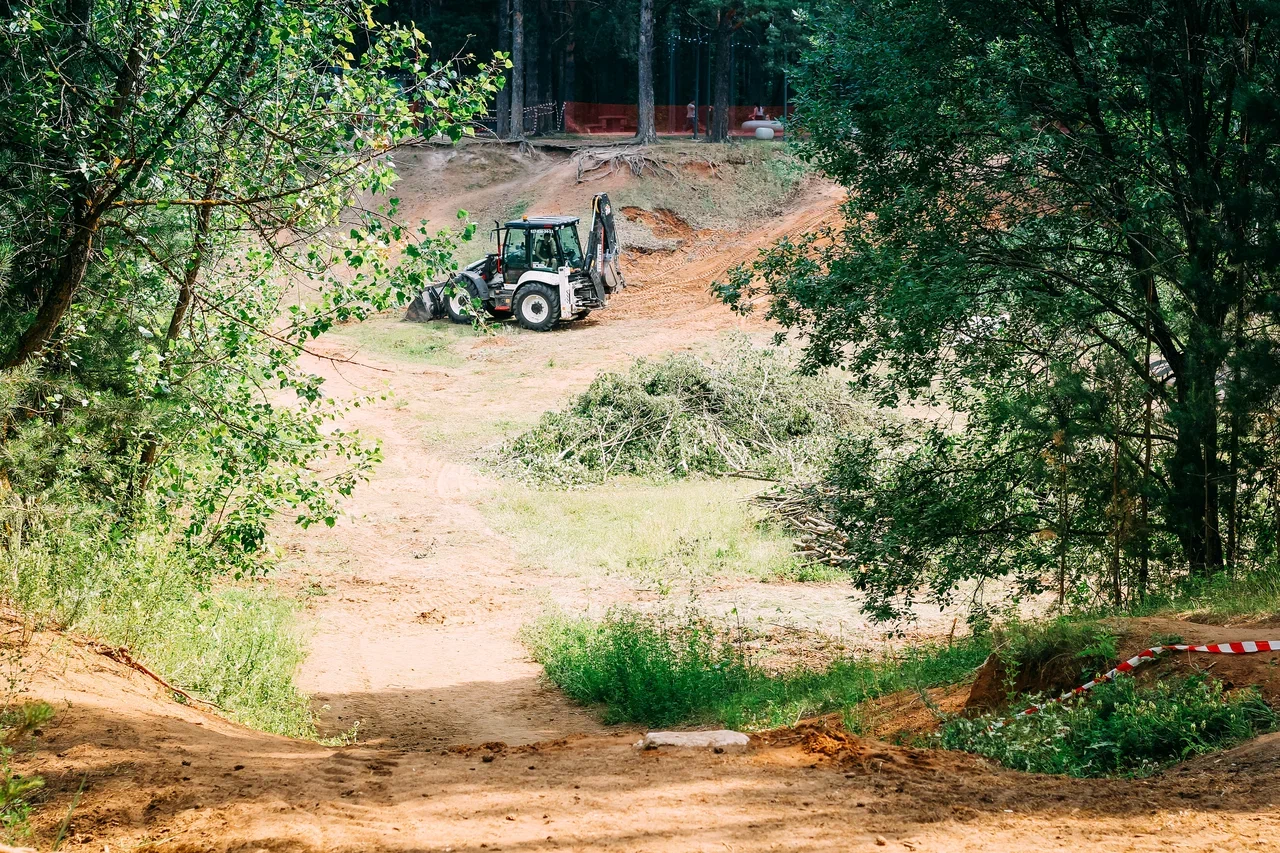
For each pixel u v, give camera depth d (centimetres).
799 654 1620
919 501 1489
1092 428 1330
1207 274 1261
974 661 1235
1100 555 1463
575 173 5869
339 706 1370
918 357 1518
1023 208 1452
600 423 3091
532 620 1919
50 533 1038
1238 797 556
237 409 1347
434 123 1212
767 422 3095
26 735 671
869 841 503
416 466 2966
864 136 1498
